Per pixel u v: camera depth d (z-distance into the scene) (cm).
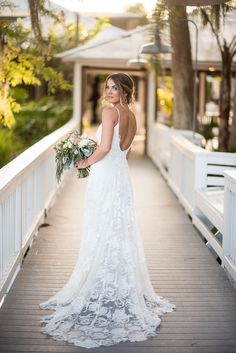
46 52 889
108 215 416
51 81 931
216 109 2331
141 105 2150
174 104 1132
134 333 387
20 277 508
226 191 534
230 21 952
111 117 409
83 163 421
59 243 634
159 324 406
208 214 645
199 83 1692
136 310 409
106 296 410
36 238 653
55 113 1614
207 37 1345
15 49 840
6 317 413
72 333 385
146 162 1445
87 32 1855
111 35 1731
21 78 892
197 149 770
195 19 1006
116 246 414
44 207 747
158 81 1608
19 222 521
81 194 967
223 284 504
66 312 409
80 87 1583
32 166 600
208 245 641
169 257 591
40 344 370
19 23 826
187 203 812
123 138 419
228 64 955
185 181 853
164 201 916
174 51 1083
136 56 1512
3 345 366
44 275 517
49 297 457
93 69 1636
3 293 439
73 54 1522
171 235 688
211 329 400
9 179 450
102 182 418
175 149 980
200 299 464
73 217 776
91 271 416
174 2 638
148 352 361
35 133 1498
